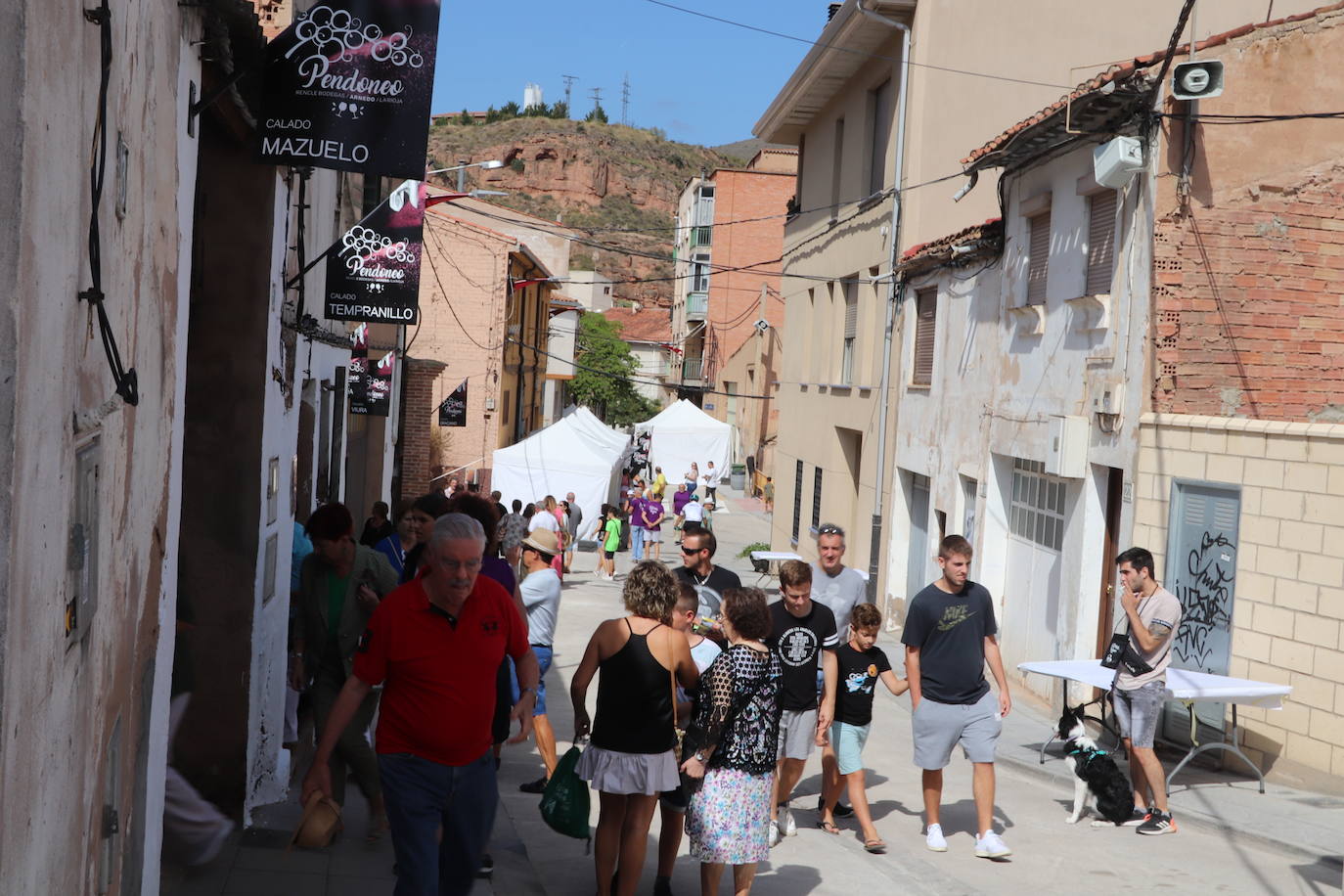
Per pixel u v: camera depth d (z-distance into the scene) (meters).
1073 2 20.02
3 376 2.36
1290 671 9.71
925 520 19.45
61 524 2.86
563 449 30.14
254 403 7.35
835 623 8.05
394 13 6.66
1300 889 7.30
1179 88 10.84
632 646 6.18
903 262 19.44
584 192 175.25
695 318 71.12
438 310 33.44
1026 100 20.03
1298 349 11.60
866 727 8.08
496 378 33.50
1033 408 14.24
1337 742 9.30
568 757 6.79
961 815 9.14
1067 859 7.89
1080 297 12.66
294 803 8.22
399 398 23.86
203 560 7.32
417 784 4.96
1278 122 11.53
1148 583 8.72
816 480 26.09
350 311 11.30
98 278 3.20
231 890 6.24
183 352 5.29
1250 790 9.46
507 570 7.52
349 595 7.19
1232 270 11.53
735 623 6.38
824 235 25.95
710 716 6.21
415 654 4.95
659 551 30.73
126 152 3.73
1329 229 11.59
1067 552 12.99
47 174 2.62
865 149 23.03
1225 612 10.36
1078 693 12.38
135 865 4.58
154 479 4.56
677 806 6.66
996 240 15.78
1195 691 8.99
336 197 12.00
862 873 7.47
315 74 6.62
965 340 17.03
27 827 2.60
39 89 2.54
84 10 3.00
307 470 10.65
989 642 8.01
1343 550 9.31
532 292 42.91
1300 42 11.52
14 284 2.38
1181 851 8.14
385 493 21.73
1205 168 11.49
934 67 20.00
